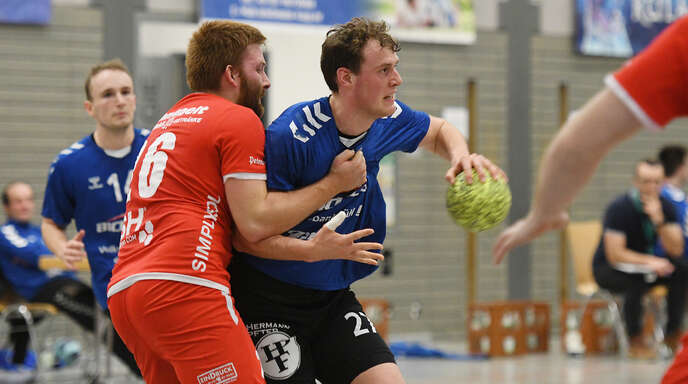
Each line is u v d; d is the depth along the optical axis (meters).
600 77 18.94
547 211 3.17
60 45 15.39
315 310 5.41
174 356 4.66
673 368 3.43
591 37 18.62
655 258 13.81
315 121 4.93
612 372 12.86
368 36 4.76
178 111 4.97
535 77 18.41
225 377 4.61
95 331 11.07
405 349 15.12
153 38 15.87
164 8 15.95
